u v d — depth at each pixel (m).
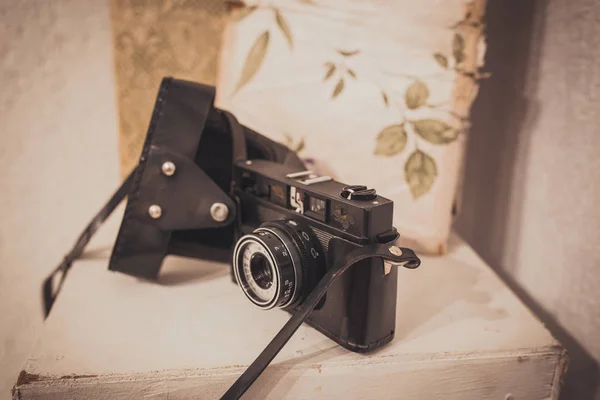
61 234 0.86
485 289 0.61
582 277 0.59
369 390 0.47
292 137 0.69
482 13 0.64
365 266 0.44
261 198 0.54
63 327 0.51
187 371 0.44
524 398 0.50
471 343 0.49
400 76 0.66
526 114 0.71
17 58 0.77
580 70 0.59
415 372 0.47
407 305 0.56
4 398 0.86
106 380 0.44
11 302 0.86
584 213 0.58
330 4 0.67
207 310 0.54
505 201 0.78
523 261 0.73
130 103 0.82
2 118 0.79
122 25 0.78
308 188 0.49
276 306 0.48
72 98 0.81
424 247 0.69
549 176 0.65
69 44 0.79
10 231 0.83
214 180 0.63
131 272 0.58
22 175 0.82
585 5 0.58
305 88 0.69
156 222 0.57
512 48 0.75
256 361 0.42
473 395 0.49
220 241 0.63
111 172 0.86
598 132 0.56
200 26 0.80
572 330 0.61
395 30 0.65
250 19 0.70
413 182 0.67
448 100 0.65
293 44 0.69
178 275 0.63
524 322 0.53
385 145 0.67
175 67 0.81
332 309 0.48
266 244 0.46
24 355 0.87
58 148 0.83
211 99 0.58
